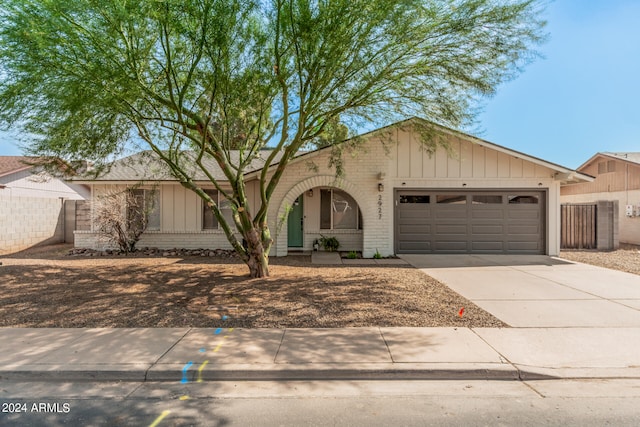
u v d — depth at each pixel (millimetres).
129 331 5453
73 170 8414
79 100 6230
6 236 14164
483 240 13398
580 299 7188
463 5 6758
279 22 6695
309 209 14109
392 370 4215
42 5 5527
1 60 6141
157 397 3814
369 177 13039
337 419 3398
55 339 5133
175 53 6895
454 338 5152
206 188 14023
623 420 3363
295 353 4656
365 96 7977
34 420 3391
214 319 5992
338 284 8430
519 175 13211
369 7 6320
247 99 7613
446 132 9953
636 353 4672
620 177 20578
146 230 14016
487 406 3621
